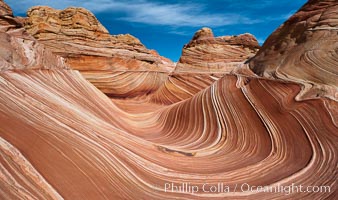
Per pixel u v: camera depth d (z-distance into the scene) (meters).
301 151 6.39
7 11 8.55
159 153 7.29
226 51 28.41
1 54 6.64
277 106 8.37
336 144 5.97
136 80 29.66
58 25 27.16
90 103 9.38
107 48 29.75
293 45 10.52
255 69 11.80
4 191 2.93
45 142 4.17
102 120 8.23
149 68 33.81
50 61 9.88
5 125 3.94
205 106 10.72
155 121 12.77
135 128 10.83
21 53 7.73
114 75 28.27
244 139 7.97
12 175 3.20
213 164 6.83
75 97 8.65
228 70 26.86
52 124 5.03
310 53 9.31
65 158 4.13
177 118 11.50
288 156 6.46
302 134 6.86
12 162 3.36
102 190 4.08
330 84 7.87
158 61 38.16
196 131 9.68
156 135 10.22
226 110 9.61
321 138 6.40
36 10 26.81
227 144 8.12
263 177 5.71
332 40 8.99
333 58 8.48
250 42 29.28
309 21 10.48
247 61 13.77
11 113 4.43
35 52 8.73
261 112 8.58
